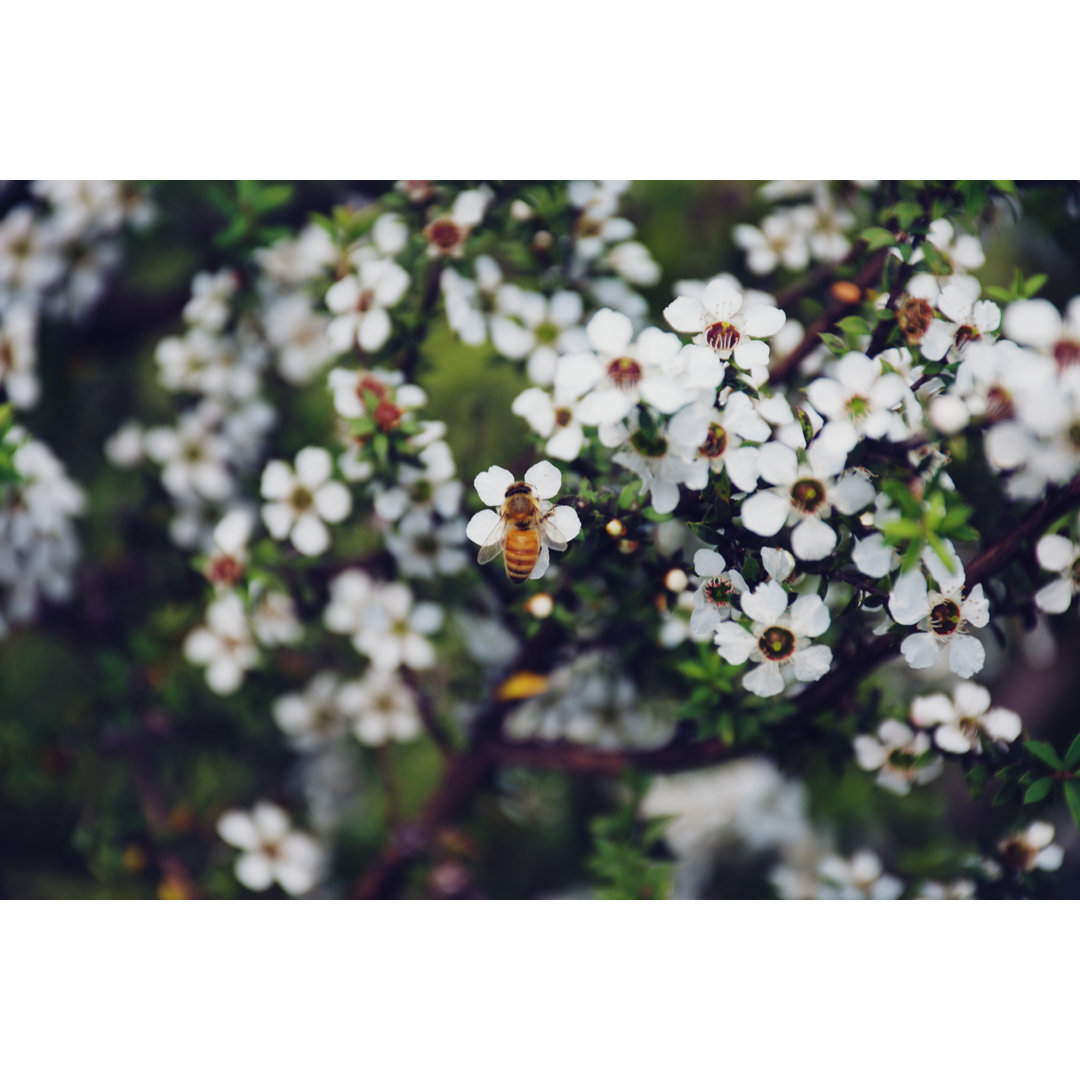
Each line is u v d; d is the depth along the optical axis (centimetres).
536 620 25
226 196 28
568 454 23
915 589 22
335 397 25
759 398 23
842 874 27
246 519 27
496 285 26
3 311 28
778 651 23
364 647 27
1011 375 22
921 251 24
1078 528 24
